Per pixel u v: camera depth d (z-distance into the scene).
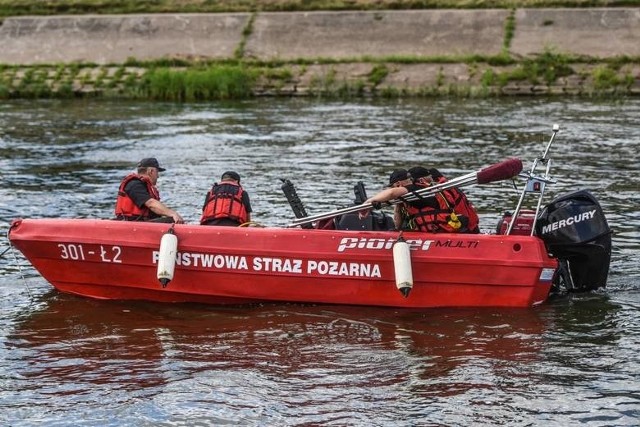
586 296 26.27
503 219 26.12
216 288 25.73
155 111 72.94
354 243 25.05
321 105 74.81
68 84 84.38
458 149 52.22
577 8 89.62
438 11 91.69
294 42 90.81
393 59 84.25
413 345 22.77
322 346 22.80
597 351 22.20
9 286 28.12
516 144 53.62
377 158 49.69
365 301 25.41
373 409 19.28
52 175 46.34
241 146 54.78
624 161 47.50
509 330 23.66
